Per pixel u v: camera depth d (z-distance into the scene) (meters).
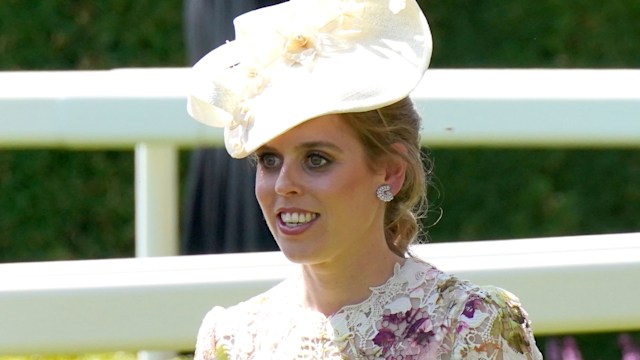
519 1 22.47
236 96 8.13
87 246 22.64
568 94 11.37
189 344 10.09
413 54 7.97
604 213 22.47
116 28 22.36
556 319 10.12
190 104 8.45
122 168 22.67
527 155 22.36
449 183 22.28
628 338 21.22
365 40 8.08
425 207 8.79
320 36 8.09
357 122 7.89
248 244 13.96
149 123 11.43
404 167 8.16
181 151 21.89
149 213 12.48
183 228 15.31
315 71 7.98
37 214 22.59
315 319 8.25
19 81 11.60
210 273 10.13
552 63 22.44
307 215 7.95
